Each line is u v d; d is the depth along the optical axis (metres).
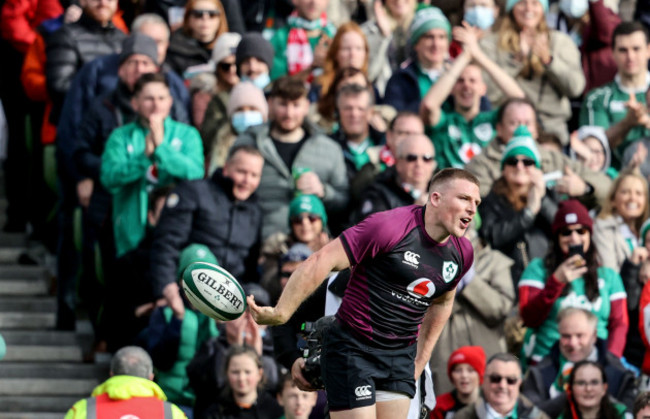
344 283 26.53
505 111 41.16
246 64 42.88
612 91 46.12
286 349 27.31
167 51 44.56
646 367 36.81
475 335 37.41
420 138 38.66
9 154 45.56
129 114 40.38
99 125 40.34
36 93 43.84
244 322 36.09
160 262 37.22
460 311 37.53
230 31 46.56
